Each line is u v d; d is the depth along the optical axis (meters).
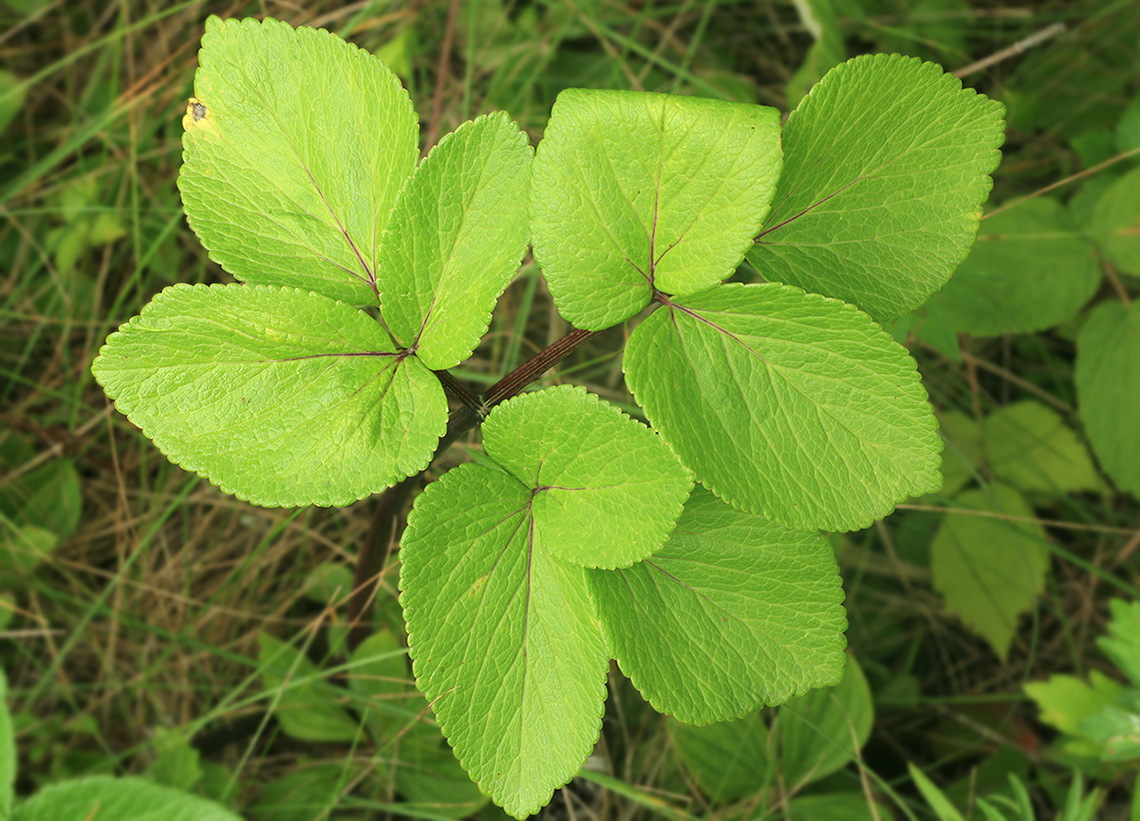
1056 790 0.73
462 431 0.45
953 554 0.81
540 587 0.41
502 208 0.40
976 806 0.73
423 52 0.85
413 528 0.40
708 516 0.43
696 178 0.39
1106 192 0.79
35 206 0.83
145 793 0.51
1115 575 0.83
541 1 0.84
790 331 0.40
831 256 0.42
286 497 0.40
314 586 0.73
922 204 0.42
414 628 0.40
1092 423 0.79
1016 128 0.91
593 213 0.39
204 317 0.40
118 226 0.80
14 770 0.51
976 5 0.96
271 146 0.42
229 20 0.41
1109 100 0.92
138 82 0.80
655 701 0.41
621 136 0.39
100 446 0.79
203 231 0.41
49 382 0.79
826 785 0.69
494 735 0.41
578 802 0.68
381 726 0.65
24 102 0.86
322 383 0.40
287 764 0.71
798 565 0.43
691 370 0.40
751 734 0.67
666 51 0.90
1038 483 0.83
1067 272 0.79
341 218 0.42
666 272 0.40
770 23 0.95
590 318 0.40
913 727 0.79
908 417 0.40
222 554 0.77
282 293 0.40
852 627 0.81
